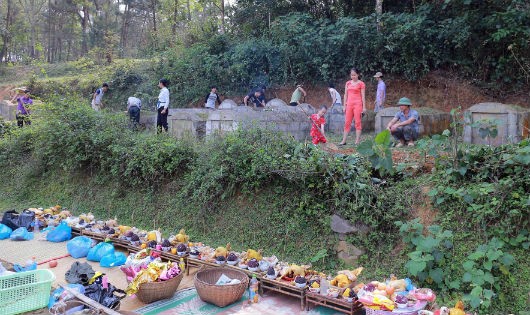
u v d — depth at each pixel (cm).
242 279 495
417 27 1287
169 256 580
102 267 595
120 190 834
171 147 764
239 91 1656
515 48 1223
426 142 562
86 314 414
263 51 1603
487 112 806
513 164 495
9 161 1071
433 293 430
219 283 486
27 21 3653
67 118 930
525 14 1168
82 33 3572
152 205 769
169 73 1786
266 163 616
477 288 414
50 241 697
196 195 699
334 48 1452
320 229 573
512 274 443
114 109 1864
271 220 616
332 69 1483
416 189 547
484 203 489
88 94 2000
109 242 652
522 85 1250
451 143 545
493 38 1195
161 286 478
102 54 2548
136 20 3941
